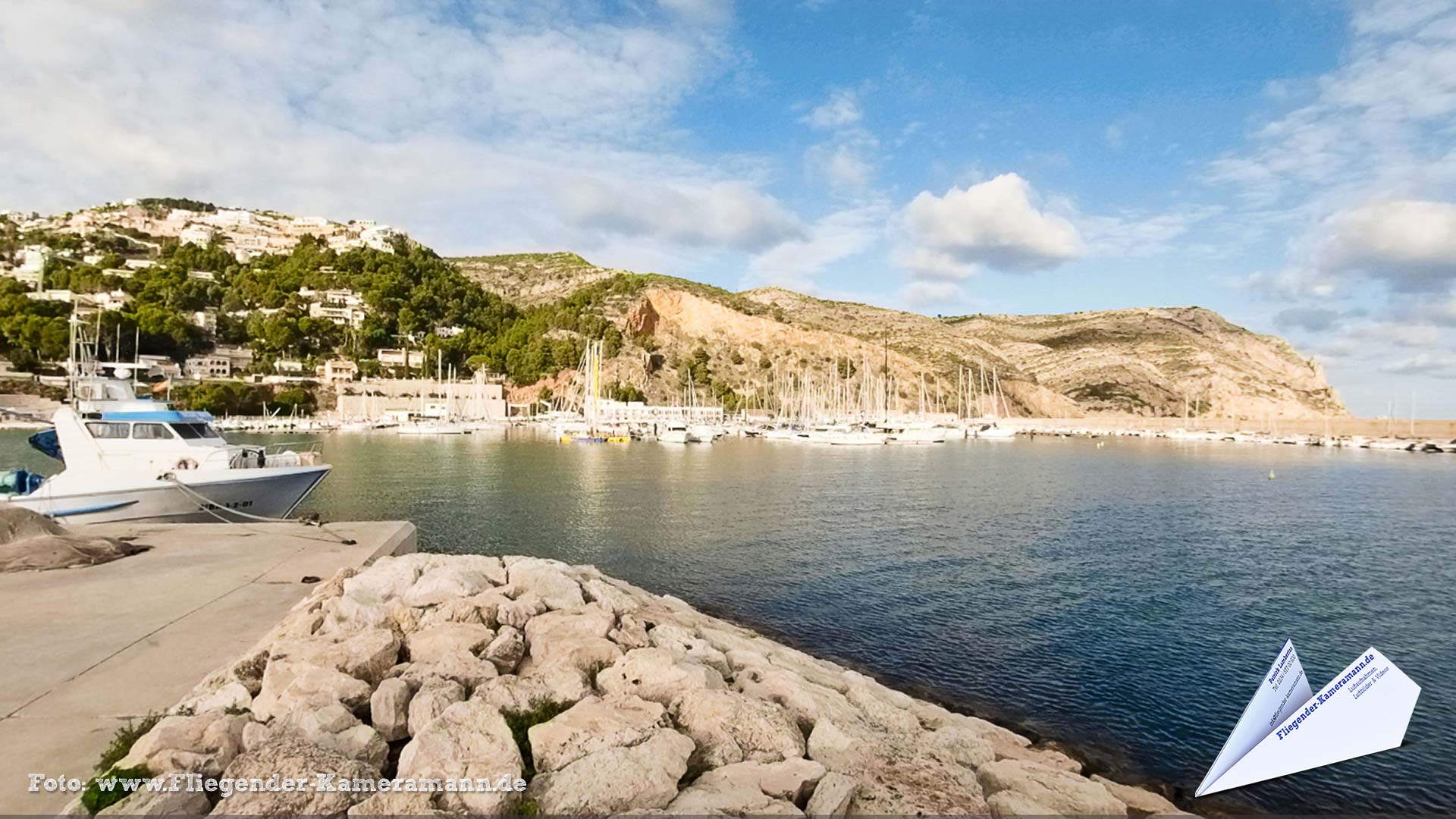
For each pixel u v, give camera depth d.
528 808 6.24
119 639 10.05
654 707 8.00
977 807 7.34
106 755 6.51
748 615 21.86
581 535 34.72
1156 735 14.30
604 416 146.50
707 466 75.44
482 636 9.41
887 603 23.23
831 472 70.62
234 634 10.35
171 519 23.64
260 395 160.12
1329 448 134.12
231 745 6.56
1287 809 11.71
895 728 10.74
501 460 83.00
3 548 14.55
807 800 7.09
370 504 45.34
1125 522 40.97
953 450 113.38
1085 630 20.69
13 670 8.85
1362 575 28.38
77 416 24.16
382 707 7.45
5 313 144.62
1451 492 59.34
